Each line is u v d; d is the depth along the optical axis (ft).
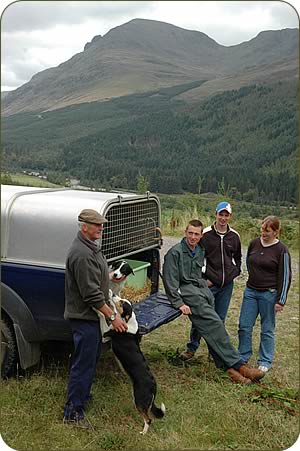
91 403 13.88
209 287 17.02
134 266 17.65
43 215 14.19
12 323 14.37
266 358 16.58
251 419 13.28
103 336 13.03
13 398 13.66
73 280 12.71
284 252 16.14
